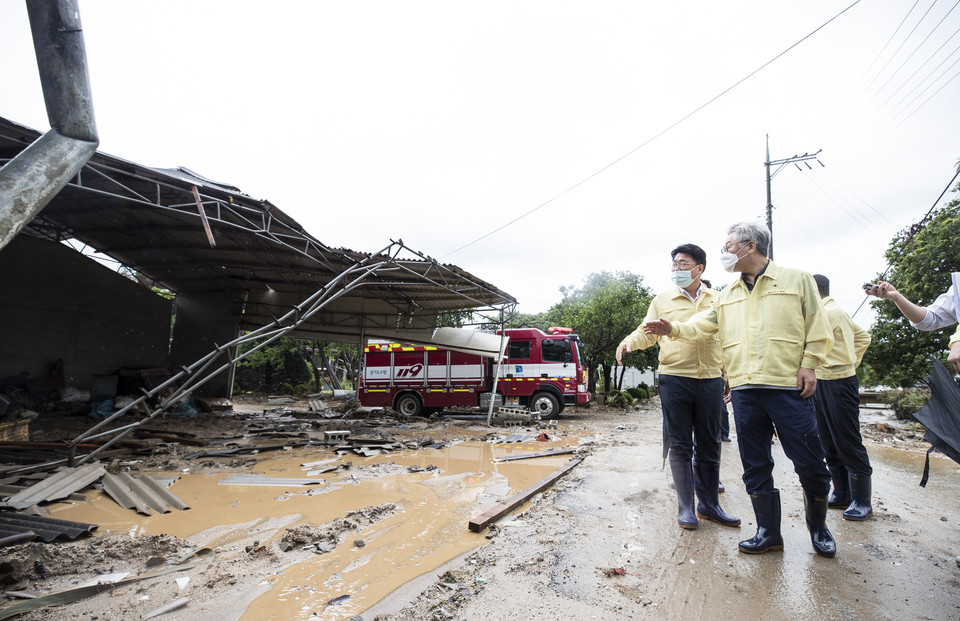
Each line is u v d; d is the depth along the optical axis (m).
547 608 2.35
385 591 2.67
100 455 6.67
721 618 2.23
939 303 2.62
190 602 2.57
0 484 4.97
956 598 2.40
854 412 3.71
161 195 7.25
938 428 2.52
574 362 13.80
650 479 5.22
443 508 4.47
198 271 13.05
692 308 3.79
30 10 1.57
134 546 3.35
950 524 3.57
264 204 6.66
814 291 2.83
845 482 4.04
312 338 14.24
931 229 10.17
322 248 8.15
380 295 13.45
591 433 10.45
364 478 5.83
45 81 1.56
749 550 3.00
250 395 24.83
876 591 2.48
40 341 10.98
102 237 10.88
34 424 9.18
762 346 2.90
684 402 3.61
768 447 3.02
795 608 2.32
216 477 5.82
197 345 14.48
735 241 2.98
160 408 5.68
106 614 2.43
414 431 10.66
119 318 12.73
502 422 12.09
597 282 24.12
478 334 13.90
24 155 1.44
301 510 4.42
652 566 2.84
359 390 15.32
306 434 9.55
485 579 2.72
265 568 3.03
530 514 4.01
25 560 3.00
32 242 10.91
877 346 12.44
